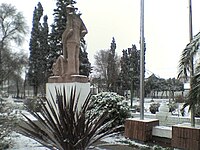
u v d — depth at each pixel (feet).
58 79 38.27
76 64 38.40
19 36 117.50
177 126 24.58
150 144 27.20
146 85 130.00
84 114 11.75
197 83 20.49
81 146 11.46
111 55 139.23
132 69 104.78
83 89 35.24
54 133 11.48
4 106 25.44
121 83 125.39
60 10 86.74
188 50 21.22
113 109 30.55
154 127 28.73
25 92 137.90
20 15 120.37
